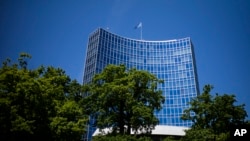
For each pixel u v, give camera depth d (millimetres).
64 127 28688
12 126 25188
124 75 40469
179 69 110250
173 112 99312
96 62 101375
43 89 29109
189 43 115438
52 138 29766
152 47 118688
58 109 30938
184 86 105000
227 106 36688
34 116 27250
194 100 40031
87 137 80812
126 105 37219
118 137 32781
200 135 34312
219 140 32594
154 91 41312
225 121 35719
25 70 31953
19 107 26906
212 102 38406
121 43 114125
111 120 36969
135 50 115875
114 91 36312
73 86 39656
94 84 41000
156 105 40562
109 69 40656
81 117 32906
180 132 55469
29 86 27078
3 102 25172
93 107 39000
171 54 115500
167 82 108125
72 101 34125
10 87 27297
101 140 33312
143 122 37500
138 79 39844
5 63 31906
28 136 28500
